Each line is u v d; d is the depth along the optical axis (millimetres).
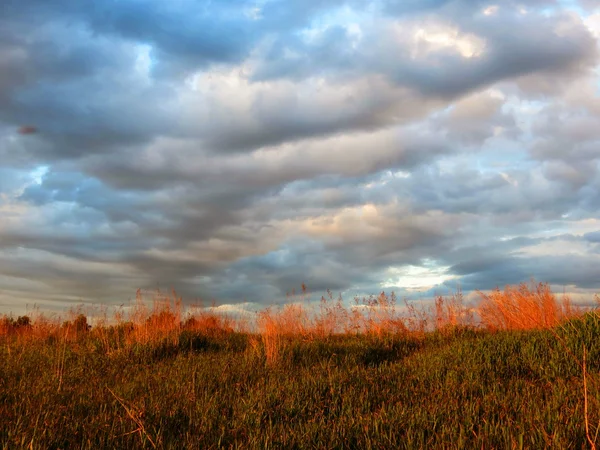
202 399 5336
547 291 9750
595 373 5871
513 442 3707
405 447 3857
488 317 10781
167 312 10828
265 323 9336
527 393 5355
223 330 12117
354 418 4633
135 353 8836
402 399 5441
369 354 8766
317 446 3939
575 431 3996
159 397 5449
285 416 4770
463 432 4090
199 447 3936
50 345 10336
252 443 3928
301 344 9133
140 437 4043
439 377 6422
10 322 12938
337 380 6125
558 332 7512
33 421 4309
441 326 10719
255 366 7562
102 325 11164
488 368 6594
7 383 6465
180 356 8555
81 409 5027
